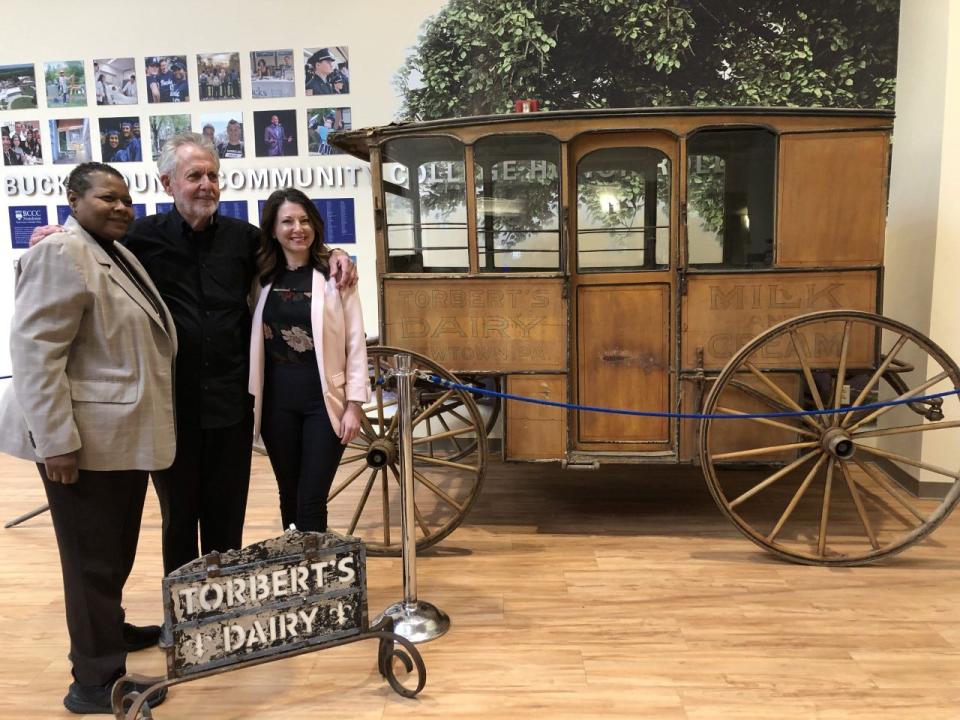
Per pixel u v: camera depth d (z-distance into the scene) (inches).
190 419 89.4
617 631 97.6
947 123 137.0
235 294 92.5
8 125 186.1
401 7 171.6
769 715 79.2
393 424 122.3
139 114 182.4
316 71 176.2
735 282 119.6
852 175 116.0
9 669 91.1
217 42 177.8
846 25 159.2
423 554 124.1
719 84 163.8
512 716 79.7
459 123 119.6
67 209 188.4
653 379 125.0
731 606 104.0
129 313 75.5
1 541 132.9
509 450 126.1
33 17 181.3
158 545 130.2
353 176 179.2
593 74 167.0
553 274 121.5
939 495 145.7
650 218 123.3
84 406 73.8
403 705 82.4
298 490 99.0
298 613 78.7
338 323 97.1
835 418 116.0
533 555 122.9
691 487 156.8
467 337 124.7
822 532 116.6
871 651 91.7
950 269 140.0
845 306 118.6
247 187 181.8
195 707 82.8
